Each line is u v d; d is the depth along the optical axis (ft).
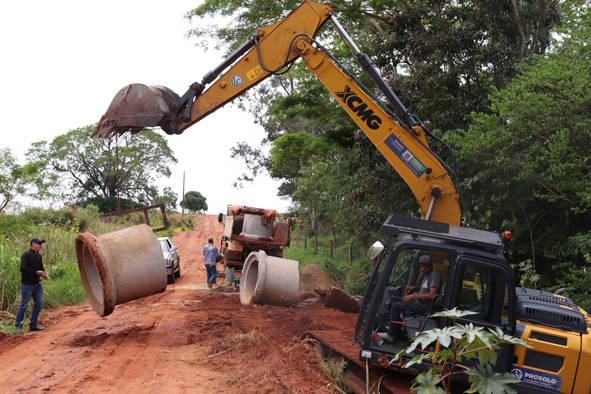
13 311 33.63
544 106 31.78
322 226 139.23
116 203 201.16
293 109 78.13
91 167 214.07
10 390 18.44
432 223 19.85
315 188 99.14
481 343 12.29
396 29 47.75
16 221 63.26
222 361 22.99
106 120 29.14
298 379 20.06
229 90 30.09
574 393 17.39
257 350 23.75
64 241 57.21
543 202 38.96
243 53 30.14
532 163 32.65
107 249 28.66
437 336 11.55
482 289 17.92
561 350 17.49
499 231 40.73
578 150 33.63
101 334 28.04
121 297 29.04
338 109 72.13
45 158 202.80
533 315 18.58
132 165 211.61
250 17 66.64
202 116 30.30
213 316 33.22
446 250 18.15
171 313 35.47
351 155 57.77
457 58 45.93
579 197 32.07
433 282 18.51
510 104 33.06
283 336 28.17
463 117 44.32
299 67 77.10
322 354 23.99
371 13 64.23
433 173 26.45
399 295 19.94
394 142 27.20
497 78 43.75
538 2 44.65
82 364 22.15
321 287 48.93
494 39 44.96
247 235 56.29
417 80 44.45
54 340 26.99
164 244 67.21
